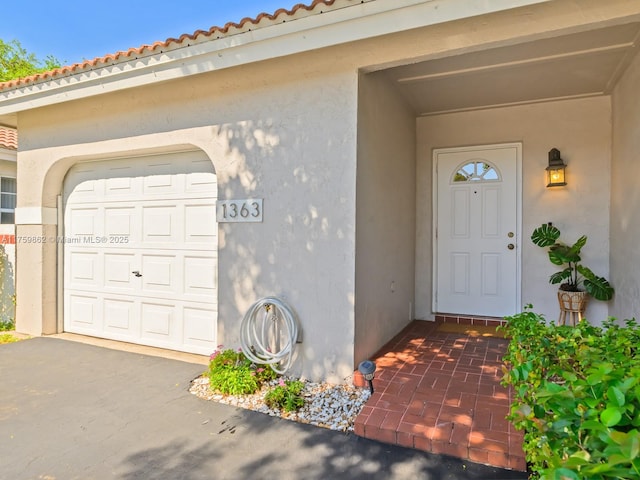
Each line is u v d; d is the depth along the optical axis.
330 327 3.42
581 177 4.66
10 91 4.66
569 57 3.54
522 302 4.95
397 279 4.57
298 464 2.36
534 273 4.89
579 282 4.69
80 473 2.28
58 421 2.88
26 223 5.18
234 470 2.31
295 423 2.84
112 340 4.89
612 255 4.38
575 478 0.87
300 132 3.52
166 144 4.13
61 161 4.91
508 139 4.97
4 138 7.57
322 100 3.43
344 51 3.31
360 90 3.37
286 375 3.57
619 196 4.06
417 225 5.40
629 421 1.00
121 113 4.38
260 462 2.38
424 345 4.16
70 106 4.69
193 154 4.34
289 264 3.58
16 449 2.52
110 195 4.86
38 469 2.32
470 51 3.00
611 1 2.56
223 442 2.60
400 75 3.95
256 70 3.67
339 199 3.38
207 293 4.27
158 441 2.62
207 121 3.93
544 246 4.64
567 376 1.31
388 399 2.93
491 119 5.05
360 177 3.40
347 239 3.35
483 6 2.64
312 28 3.09
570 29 2.69
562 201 4.74
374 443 2.55
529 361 1.68
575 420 1.10
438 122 5.29
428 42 3.04
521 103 4.83
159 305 4.57
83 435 2.69
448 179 5.29
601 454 0.91
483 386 3.12
